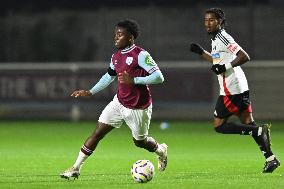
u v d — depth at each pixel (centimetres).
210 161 4250
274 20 9344
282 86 8050
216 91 8069
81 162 3225
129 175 3516
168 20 9619
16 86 8506
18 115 8600
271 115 8106
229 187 3000
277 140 5853
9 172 3681
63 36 9900
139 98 3203
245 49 9281
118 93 3228
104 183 3156
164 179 3316
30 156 4600
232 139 5928
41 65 8438
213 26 3459
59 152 4916
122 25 3147
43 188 3011
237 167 3903
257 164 4056
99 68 8256
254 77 8131
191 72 8119
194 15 9569
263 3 10169
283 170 3709
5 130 6956
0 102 8569
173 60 9519
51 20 10069
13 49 9894
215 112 3569
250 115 3594
